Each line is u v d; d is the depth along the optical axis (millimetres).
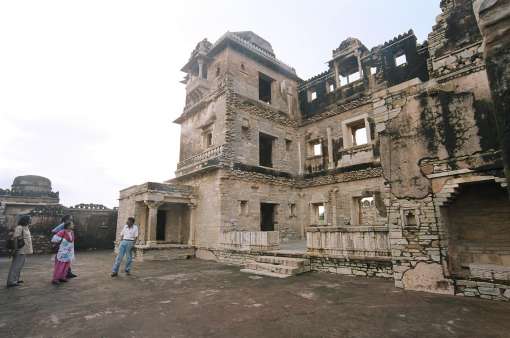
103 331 4695
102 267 12125
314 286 7902
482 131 6797
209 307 5984
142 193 15867
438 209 7234
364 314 5449
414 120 7980
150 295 7039
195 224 16609
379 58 16078
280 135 18812
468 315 5316
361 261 9195
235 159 15930
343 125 17234
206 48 19078
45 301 6527
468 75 7262
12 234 8656
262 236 12109
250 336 4453
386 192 8219
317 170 18250
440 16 8156
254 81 18266
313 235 10578
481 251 7855
